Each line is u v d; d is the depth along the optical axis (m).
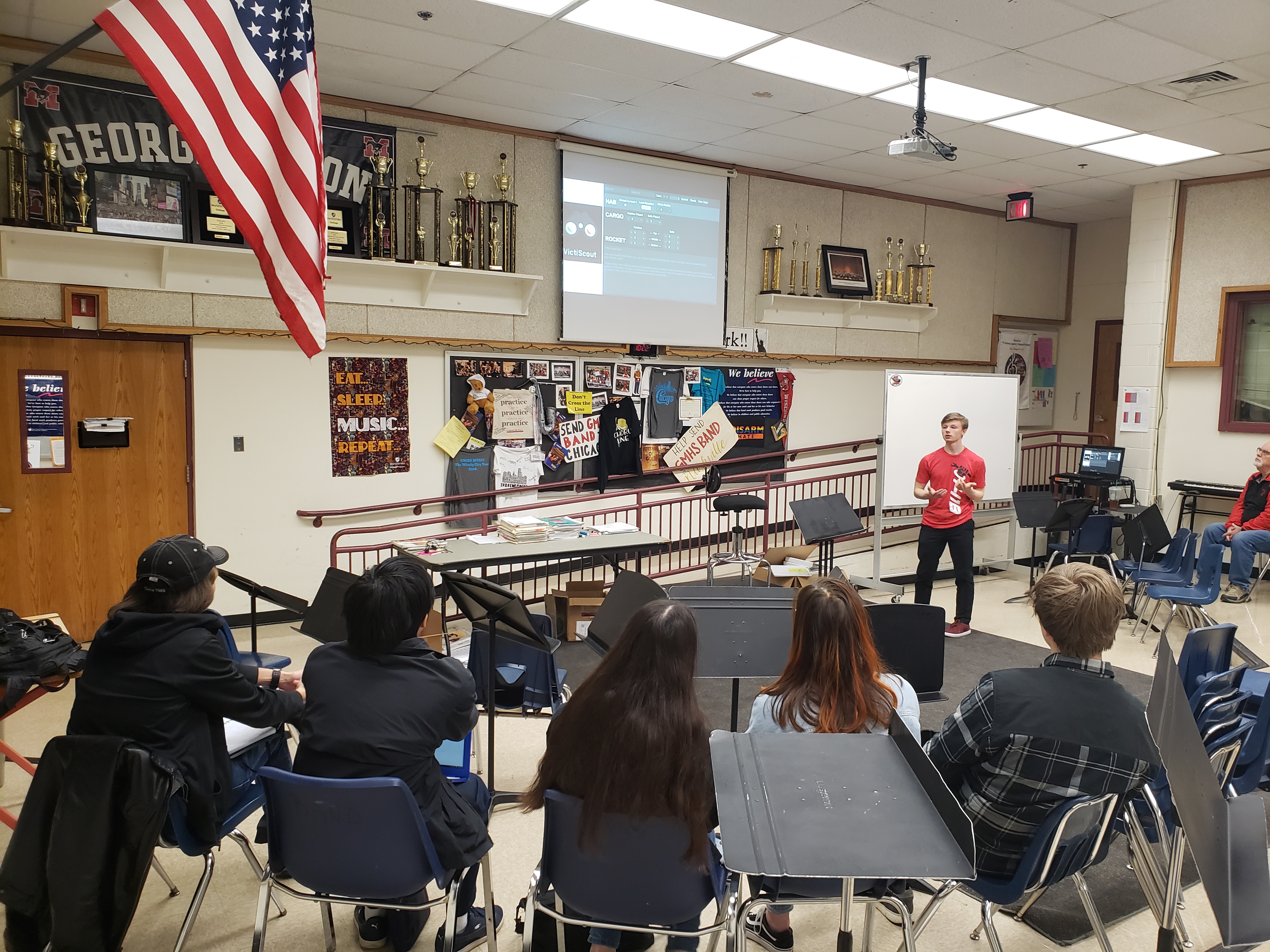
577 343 6.62
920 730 2.24
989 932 2.00
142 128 4.91
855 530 5.64
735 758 1.52
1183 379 7.77
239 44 2.99
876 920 2.64
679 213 7.02
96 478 5.03
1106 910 2.68
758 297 7.62
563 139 6.41
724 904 1.96
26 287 4.72
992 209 9.08
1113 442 9.60
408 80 5.25
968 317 9.10
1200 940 2.54
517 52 4.78
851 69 5.00
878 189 8.16
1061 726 1.86
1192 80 5.05
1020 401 9.73
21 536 4.84
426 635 4.62
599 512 6.36
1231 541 6.54
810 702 2.15
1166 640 1.65
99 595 5.09
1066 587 1.93
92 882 1.95
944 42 4.54
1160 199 7.70
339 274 5.60
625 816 1.75
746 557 6.28
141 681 2.08
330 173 5.49
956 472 5.62
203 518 5.37
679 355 7.23
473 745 3.72
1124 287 9.44
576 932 2.30
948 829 1.31
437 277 5.97
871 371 8.51
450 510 6.26
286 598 3.03
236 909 2.63
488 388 6.28
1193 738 1.52
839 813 1.35
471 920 2.45
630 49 4.72
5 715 2.54
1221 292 7.41
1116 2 4.01
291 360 5.57
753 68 4.98
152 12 2.84
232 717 2.17
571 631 5.35
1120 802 2.13
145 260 5.01
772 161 7.16
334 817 1.88
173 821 2.10
